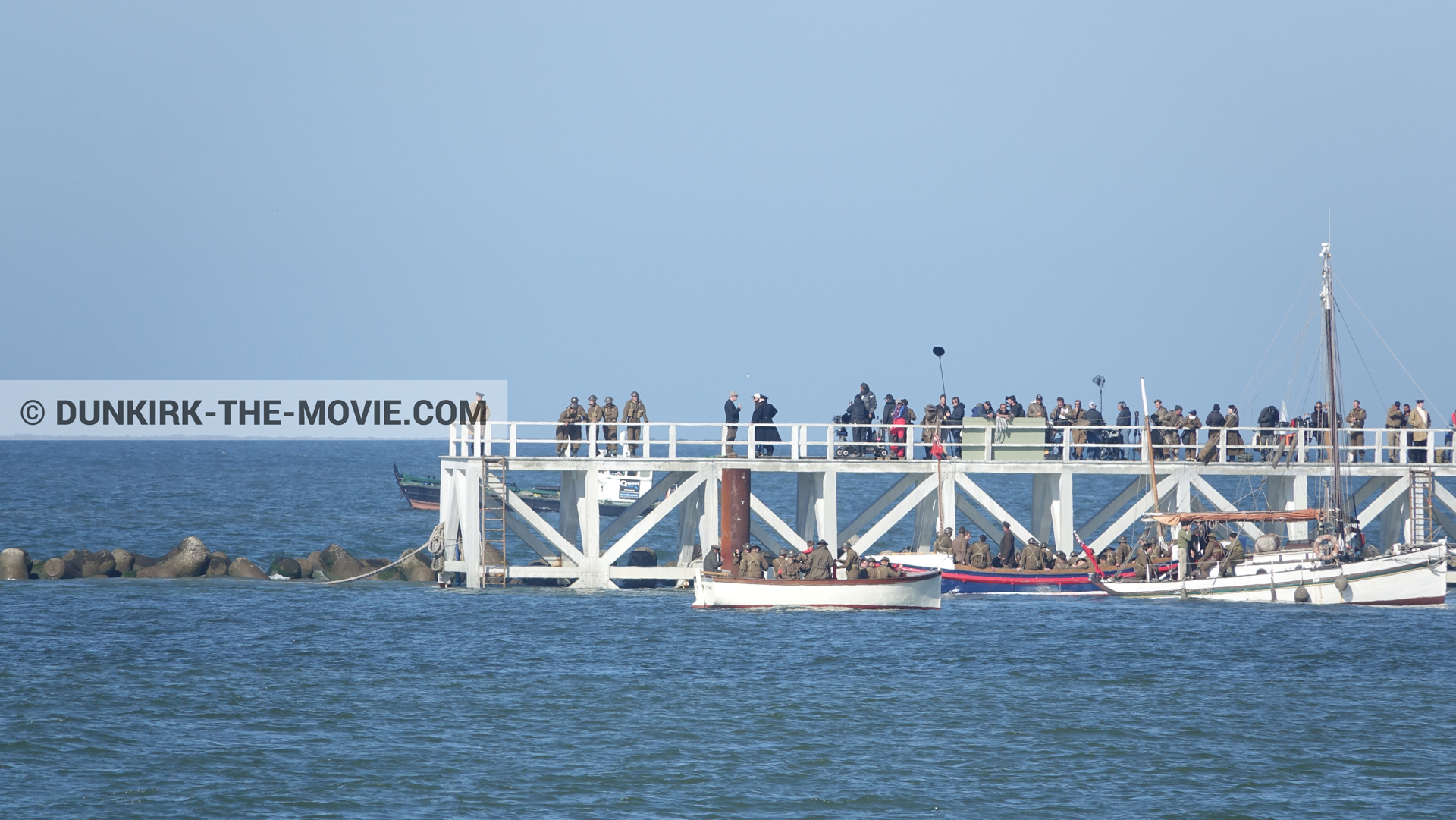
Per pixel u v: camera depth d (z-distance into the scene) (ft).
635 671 355.15
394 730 294.87
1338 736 297.53
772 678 347.97
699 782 262.47
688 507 501.97
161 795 250.98
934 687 339.36
